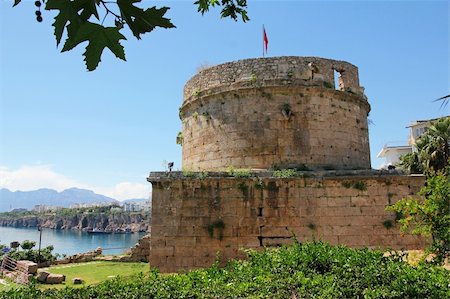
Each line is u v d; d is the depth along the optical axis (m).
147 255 31.67
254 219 17.92
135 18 2.96
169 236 17.91
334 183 18.25
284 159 19.45
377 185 18.20
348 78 21.67
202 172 18.41
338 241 17.61
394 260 11.23
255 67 20.67
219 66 21.55
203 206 18.14
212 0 5.34
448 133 40.34
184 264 17.55
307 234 17.69
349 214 17.91
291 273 11.02
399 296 9.13
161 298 9.82
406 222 14.31
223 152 20.39
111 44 2.77
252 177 18.25
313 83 20.31
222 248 17.64
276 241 17.62
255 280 10.62
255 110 20.19
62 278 22.38
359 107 22.25
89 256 33.94
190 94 22.97
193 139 22.31
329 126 20.33
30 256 35.31
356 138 21.41
